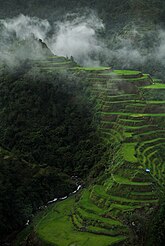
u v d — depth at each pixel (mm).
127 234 84125
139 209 89125
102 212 91375
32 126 131500
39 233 88812
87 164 117812
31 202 103062
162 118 122438
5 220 95250
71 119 131625
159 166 105875
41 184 109062
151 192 93312
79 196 104000
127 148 109312
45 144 126312
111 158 110875
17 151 123000
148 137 115562
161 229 80000
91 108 133375
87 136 126375
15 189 102562
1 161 107500
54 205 103625
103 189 99688
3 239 93125
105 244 81812
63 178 114500
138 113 126125
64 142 126812
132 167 99875
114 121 124625
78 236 86000
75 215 94688
